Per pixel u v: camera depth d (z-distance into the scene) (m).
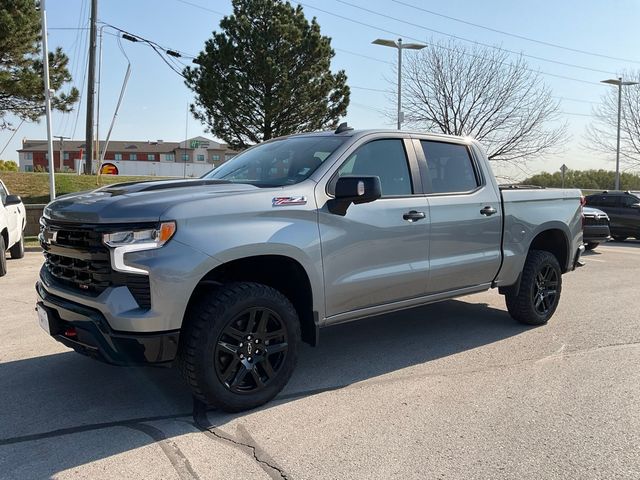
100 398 4.02
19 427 3.55
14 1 17.94
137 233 3.28
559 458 3.18
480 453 3.23
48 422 3.62
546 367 4.72
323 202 4.04
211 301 3.55
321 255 3.97
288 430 3.51
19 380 4.35
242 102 20.17
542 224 5.84
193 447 3.29
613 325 6.11
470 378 4.46
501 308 6.92
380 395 4.10
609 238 13.56
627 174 38.91
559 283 6.16
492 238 5.30
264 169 4.54
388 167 4.61
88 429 3.52
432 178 4.93
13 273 9.52
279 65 19.84
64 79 20.08
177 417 3.71
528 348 5.26
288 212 3.83
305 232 3.88
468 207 5.06
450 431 3.51
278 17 20.30
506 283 5.60
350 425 3.59
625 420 3.67
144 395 4.07
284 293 4.20
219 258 3.47
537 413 3.78
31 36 18.41
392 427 3.56
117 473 3.00
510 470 3.05
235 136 21.48
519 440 3.39
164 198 3.48
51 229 3.77
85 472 3.00
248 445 3.31
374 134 4.56
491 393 4.14
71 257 3.59
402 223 4.49
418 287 4.71
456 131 27.73
